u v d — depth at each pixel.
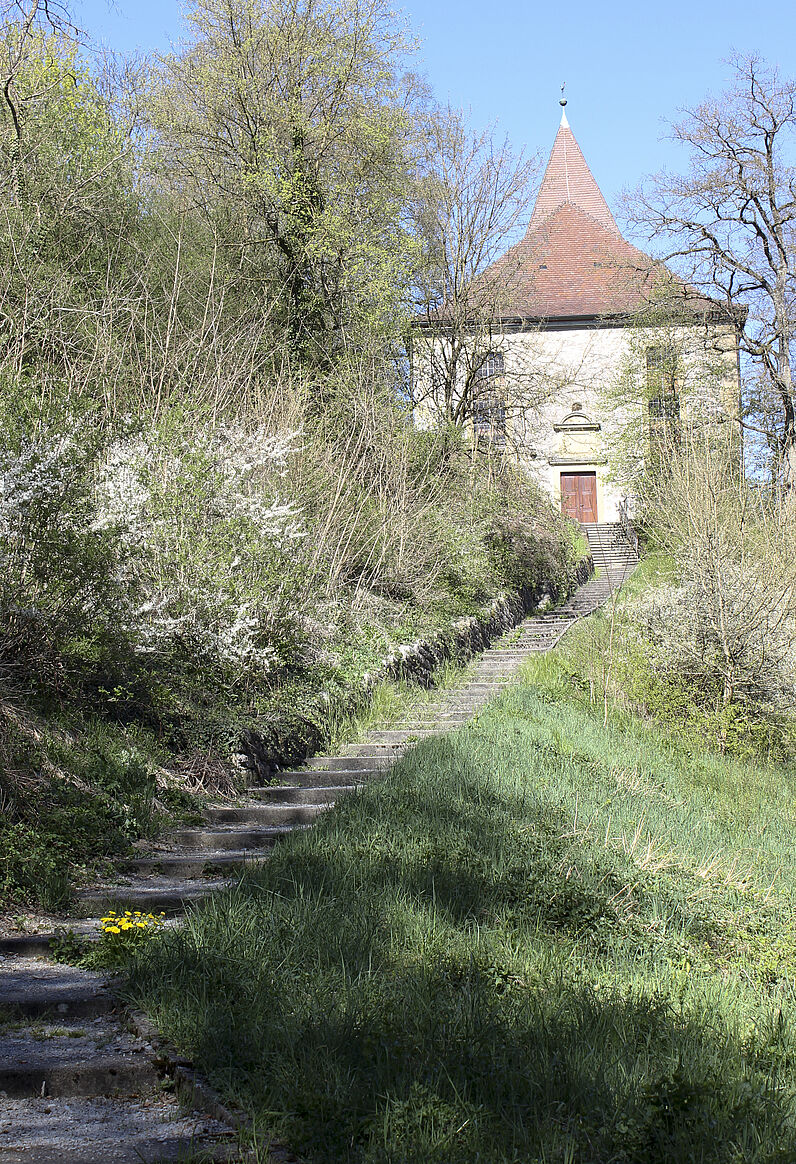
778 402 30.09
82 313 14.80
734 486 17.61
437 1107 4.04
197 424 12.74
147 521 10.88
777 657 16.38
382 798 9.28
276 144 23.86
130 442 11.79
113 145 18.95
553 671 17.88
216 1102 4.34
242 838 9.00
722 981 6.19
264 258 23.45
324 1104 4.07
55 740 8.91
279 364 20.12
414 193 28.98
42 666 9.45
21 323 13.05
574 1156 3.76
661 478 19.31
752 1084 4.42
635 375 34.47
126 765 9.21
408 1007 5.02
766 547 16.62
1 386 10.30
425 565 19.30
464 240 30.45
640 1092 4.22
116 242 18.38
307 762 11.92
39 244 15.31
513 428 31.03
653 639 17.61
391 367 25.77
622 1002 5.25
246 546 11.88
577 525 34.69
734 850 9.89
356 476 17.75
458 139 30.38
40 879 7.29
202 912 6.43
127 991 5.46
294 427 15.62
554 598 27.58
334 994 5.14
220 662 11.38
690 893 7.98
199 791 10.13
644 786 12.07
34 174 16.42
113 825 8.60
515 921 6.63
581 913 6.85
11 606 8.82
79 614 9.47
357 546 17.09
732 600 16.55
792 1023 5.48
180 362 14.95
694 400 32.19
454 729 13.62
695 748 15.55
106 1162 3.98
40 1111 4.50
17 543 9.10
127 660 10.17
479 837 8.29
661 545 19.64
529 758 11.55
